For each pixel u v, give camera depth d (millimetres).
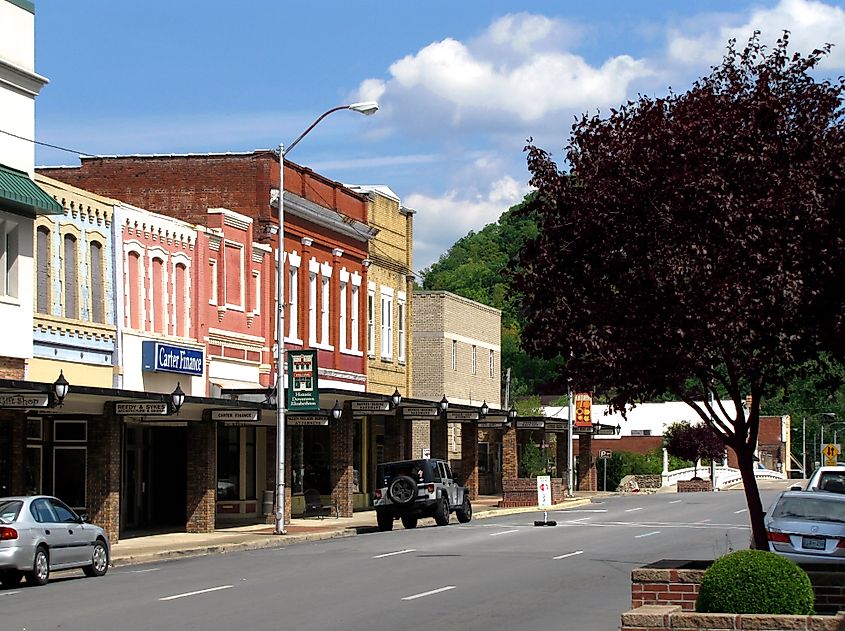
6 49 32062
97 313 35594
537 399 82750
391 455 53031
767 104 16484
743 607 14055
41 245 33125
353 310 54188
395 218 59469
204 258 41188
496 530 40750
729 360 16703
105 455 33188
